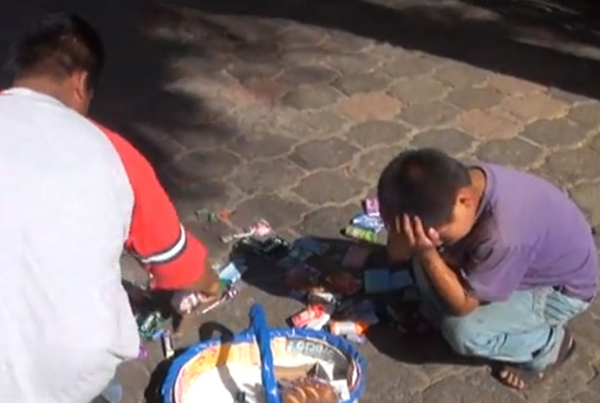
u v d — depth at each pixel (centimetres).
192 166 475
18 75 278
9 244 236
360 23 600
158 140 493
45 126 251
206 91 531
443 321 365
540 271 357
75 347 240
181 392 354
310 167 476
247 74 548
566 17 616
